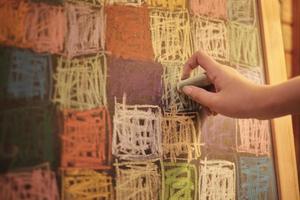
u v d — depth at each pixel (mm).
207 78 542
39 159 427
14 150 413
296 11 825
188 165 549
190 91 537
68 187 442
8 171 406
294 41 814
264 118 501
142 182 500
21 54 433
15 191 408
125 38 517
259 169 640
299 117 792
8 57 424
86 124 466
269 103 480
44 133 434
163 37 556
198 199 551
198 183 556
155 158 518
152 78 534
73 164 449
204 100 525
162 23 559
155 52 544
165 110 540
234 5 664
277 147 668
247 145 631
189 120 562
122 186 482
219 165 586
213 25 625
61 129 447
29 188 416
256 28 691
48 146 435
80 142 458
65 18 470
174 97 552
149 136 517
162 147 527
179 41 573
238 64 651
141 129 511
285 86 475
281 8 803
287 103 472
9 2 432
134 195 491
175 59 564
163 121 535
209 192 566
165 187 521
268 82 684
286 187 668
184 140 552
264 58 691
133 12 530
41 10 453
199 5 610
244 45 666
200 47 601
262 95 485
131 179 491
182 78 563
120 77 503
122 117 497
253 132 644
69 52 468
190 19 593
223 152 595
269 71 686
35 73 439
